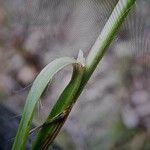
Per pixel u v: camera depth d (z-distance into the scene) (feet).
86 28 0.32
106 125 0.87
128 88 0.94
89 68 0.26
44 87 0.25
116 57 0.86
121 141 0.85
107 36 0.26
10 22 1.01
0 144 0.48
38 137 0.27
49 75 0.25
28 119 0.25
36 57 1.01
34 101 0.25
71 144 0.78
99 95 0.88
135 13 0.29
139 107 0.92
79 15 0.31
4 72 1.02
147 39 0.30
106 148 0.83
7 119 0.48
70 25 0.34
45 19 0.56
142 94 0.93
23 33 0.99
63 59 0.25
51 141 0.27
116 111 0.90
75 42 0.35
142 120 0.91
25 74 1.00
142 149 0.86
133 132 0.88
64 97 0.26
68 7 0.33
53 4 0.34
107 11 0.29
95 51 0.26
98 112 0.87
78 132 0.80
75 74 0.26
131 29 0.29
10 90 0.91
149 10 0.75
